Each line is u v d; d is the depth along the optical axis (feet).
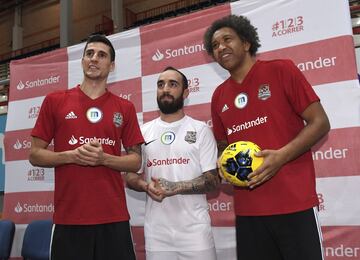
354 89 6.67
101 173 5.37
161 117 7.00
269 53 7.51
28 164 10.63
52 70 10.65
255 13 7.76
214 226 7.80
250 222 4.69
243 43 5.19
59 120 5.47
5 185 10.87
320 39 7.06
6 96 14.15
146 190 6.03
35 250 9.14
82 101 5.60
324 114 4.52
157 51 8.97
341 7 6.94
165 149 6.50
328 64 6.93
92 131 5.44
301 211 4.34
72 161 4.95
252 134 4.79
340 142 6.71
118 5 30.91
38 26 36.22
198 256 5.83
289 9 7.42
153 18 30.32
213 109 5.74
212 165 6.28
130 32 9.41
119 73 9.41
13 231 9.49
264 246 4.53
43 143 5.48
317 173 6.86
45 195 10.22
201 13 8.52
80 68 10.19
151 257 6.07
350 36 6.82
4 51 38.50
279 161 4.17
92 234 5.13
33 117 10.80
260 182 4.20
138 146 5.96
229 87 5.29
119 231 5.28
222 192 7.79
